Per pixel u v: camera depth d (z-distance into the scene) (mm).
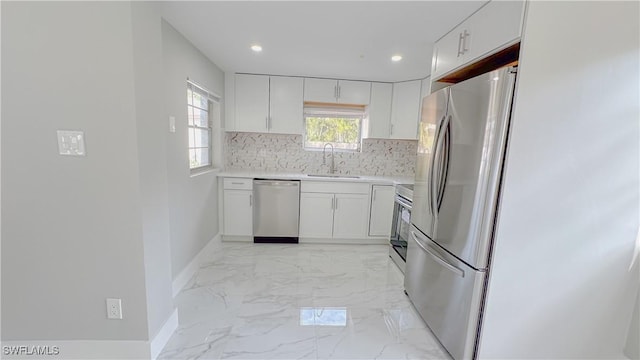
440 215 1848
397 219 3016
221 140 3488
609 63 1360
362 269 2924
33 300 1479
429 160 2018
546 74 1346
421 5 1683
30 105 1320
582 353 1596
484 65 1898
